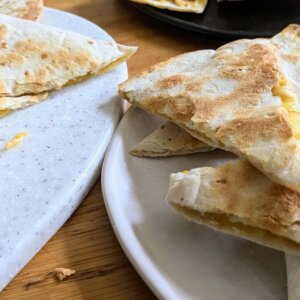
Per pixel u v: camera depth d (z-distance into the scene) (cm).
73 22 26
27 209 16
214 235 15
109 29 27
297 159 13
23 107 20
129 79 20
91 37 25
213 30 25
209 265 14
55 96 21
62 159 18
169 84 18
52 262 15
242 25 25
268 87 17
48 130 19
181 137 18
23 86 20
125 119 19
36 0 26
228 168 14
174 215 16
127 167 17
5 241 15
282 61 19
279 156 14
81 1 30
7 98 20
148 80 19
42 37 22
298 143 14
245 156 14
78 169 17
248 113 16
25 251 15
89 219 17
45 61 21
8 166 17
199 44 26
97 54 22
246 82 17
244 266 14
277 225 13
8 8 26
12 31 22
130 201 16
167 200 14
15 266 15
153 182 17
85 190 17
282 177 13
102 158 18
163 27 27
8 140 19
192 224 15
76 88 21
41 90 21
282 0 27
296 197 13
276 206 13
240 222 14
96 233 16
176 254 14
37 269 15
